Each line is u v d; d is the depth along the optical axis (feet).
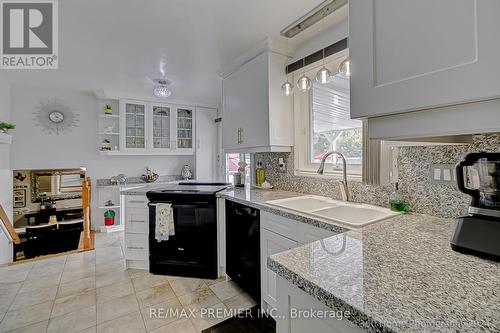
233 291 6.92
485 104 1.85
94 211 12.87
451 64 1.91
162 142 14.19
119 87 11.50
